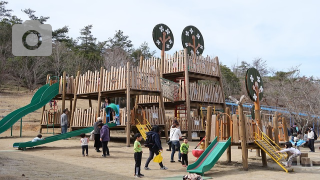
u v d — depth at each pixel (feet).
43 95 81.97
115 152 54.75
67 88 88.22
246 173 37.29
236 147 67.31
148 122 70.03
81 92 80.18
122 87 69.10
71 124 79.20
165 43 92.99
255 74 46.06
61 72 179.52
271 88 153.07
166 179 32.14
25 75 170.09
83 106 139.03
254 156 54.39
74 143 66.80
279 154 42.01
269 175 35.99
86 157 47.29
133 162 43.68
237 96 185.16
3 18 209.56
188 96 84.53
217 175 35.83
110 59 184.65
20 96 148.15
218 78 97.71
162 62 90.74
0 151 50.11
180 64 87.15
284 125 52.24
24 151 51.67
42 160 41.73
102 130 48.96
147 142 38.32
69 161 42.39
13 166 34.83
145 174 35.29
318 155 59.98
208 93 92.63
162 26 92.99
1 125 68.69
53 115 89.25
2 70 165.58
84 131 64.80
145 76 72.13
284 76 181.06
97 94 79.36
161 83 81.15
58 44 195.62
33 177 29.60
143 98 96.63
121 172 35.81
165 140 79.20
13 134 83.10
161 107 74.95
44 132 90.48
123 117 69.05
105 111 73.15
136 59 220.84
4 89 161.68
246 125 40.96
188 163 44.98
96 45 245.04
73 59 187.42
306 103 116.47
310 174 37.09
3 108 115.03
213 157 37.60
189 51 99.04
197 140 86.58
